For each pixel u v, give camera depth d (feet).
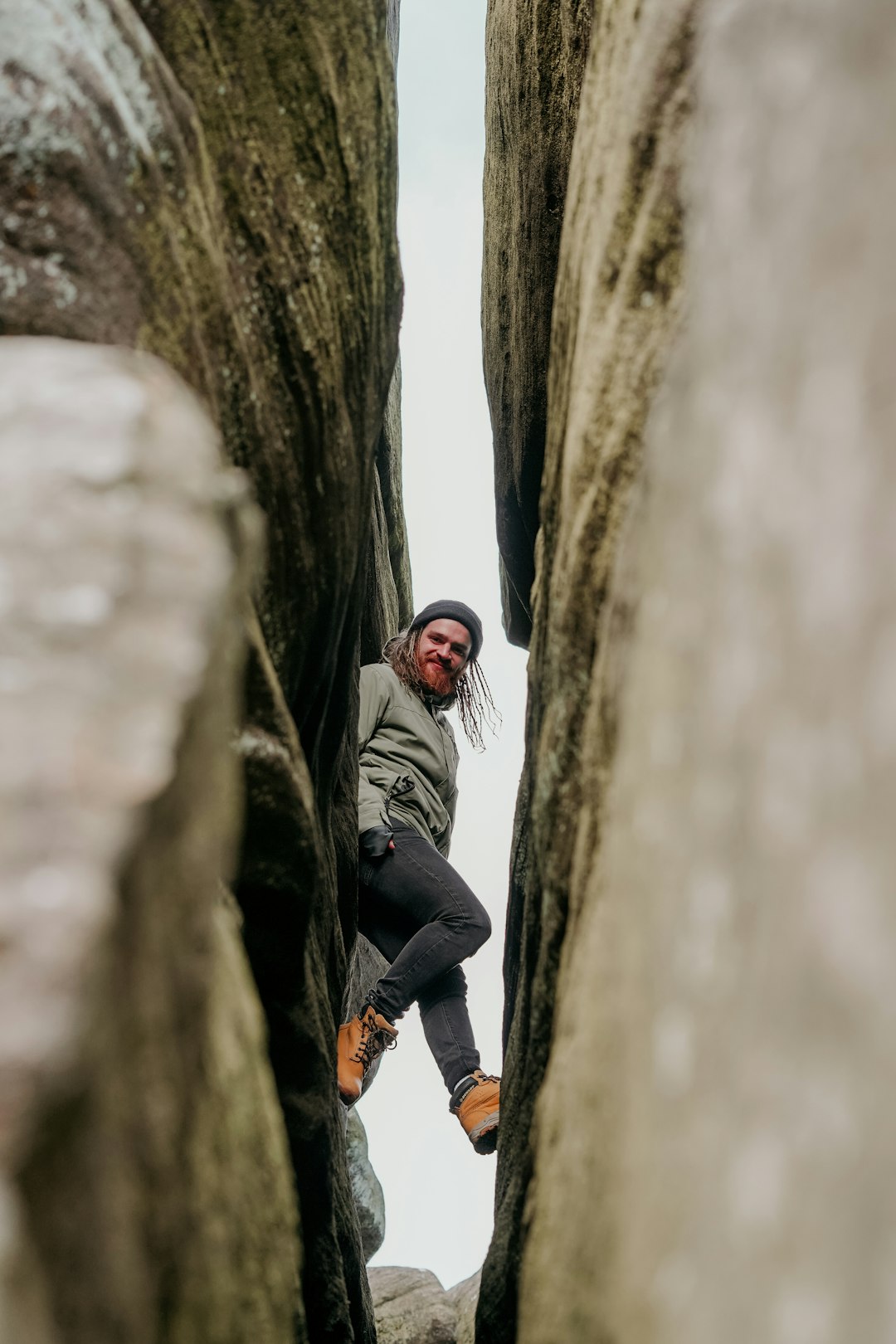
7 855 3.56
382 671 15.03
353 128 10.08
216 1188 4.76
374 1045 13.21
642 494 6.50
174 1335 4.17
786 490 4.33
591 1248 5.23
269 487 8.89
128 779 3.76
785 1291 3.34
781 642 4.15
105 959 3.43
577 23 14.67
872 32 4.56
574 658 7.58
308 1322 10.65
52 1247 3.23
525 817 14.42
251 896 8.32
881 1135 3.12
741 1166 3.68
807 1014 3.52
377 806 14.07
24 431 4.81
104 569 4.32
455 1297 20.58
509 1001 13.98
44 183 6.66
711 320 5.58
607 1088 5.38
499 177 17.26
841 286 4.31
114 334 6.72
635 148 7.57
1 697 3.94
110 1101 3.55
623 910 5.52
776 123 5.17
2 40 6.71
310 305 9.39
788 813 3.87
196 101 8.54
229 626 4.65
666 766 5.05
